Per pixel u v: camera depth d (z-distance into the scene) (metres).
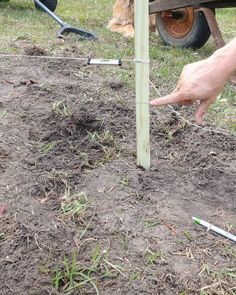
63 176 2.15
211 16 4.30
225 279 1.64
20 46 4.32
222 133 2.71
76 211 1.91
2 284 1.58
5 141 2.41
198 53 4.89
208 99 1.66
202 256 1.74
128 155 2.35
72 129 2.57
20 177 2.13
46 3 6.48
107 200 1.99
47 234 1.78
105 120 2.67
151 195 2.05
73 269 1.61
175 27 5.08
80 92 3.17
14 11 6.35
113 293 1.56
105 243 1.76
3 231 1.80
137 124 2.14
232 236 1.84
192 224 1.90
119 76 3.64
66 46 4.44
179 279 1.63
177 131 2.68
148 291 1.57
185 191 2.11
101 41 4.85
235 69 1.59
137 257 1.71
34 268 1.64
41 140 2.49
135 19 1.95
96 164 2.27
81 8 7.25
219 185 2.19
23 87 3.21
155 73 3.85
